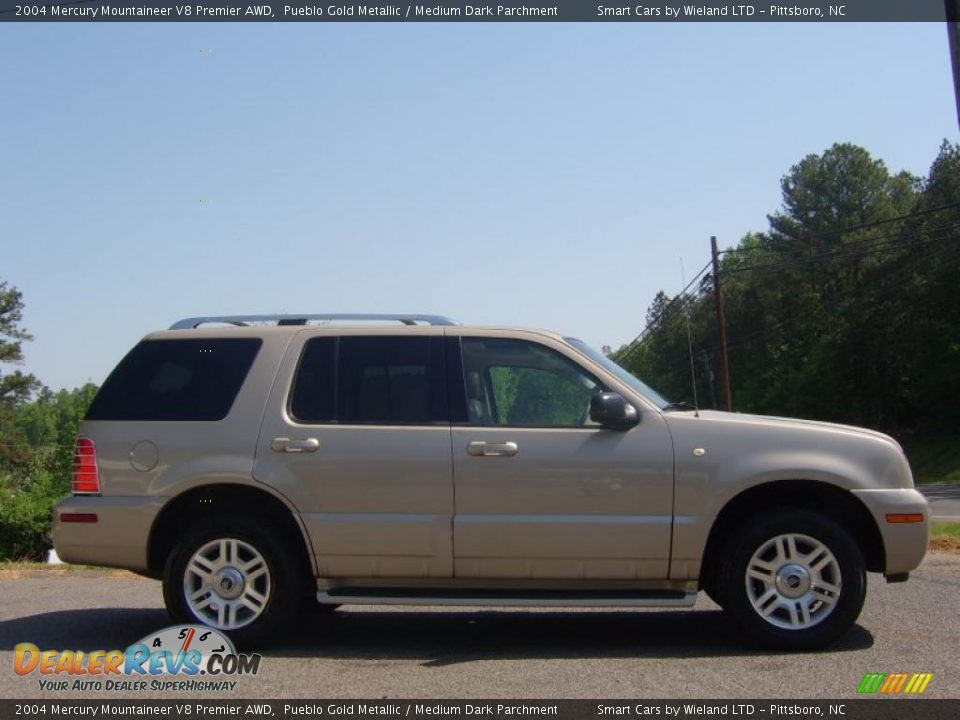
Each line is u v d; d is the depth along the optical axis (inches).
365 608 324.2
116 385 270.8
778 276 2509.8
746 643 261.4
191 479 258.4
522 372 263.3
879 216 2471.7
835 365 2268.7
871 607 302.4
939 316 2084.2
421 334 267.9
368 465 255.0
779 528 248.1
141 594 352.5
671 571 250.4
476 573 253.6
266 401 263.3
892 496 250.1
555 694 215.3
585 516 250.4
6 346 2495.1
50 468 834.2
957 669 231.0
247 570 257.1
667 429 252.7
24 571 414.9
